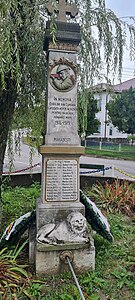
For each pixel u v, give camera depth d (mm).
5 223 4820
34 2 3766
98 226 3941
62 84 3592
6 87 3969
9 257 3312
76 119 3643
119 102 18844
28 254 3672
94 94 5141
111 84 4695
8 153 5172
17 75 3412
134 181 7496
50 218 3449
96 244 4125
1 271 3020
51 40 3516
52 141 3559
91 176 8203
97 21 4309
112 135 27156
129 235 4652
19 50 3635
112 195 6441
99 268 3471
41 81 4473
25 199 6418
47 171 3541
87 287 3055
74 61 3631
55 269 3312
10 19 3363
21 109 4777
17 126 5172
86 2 4133
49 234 3342
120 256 3801
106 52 4422
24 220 3719
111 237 3967
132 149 22594
